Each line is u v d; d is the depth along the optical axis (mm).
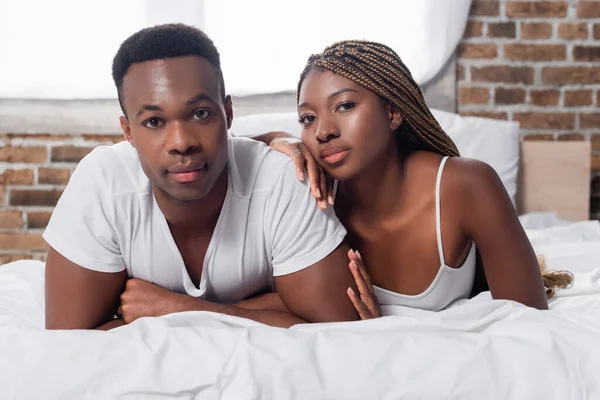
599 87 2713
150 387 847
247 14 2625
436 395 829
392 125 1230
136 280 1211
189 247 1191
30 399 854
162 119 1021
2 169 2721
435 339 880
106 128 2678
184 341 894
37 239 2738
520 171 2605
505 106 2719
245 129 2326
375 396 831
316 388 832
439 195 1251
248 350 854
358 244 1313
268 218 1167
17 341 913
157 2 2613
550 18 2703
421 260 1290
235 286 1227
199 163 1027
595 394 843
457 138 2416
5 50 2627
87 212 1165
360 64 1162
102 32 2631
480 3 2689
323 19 2623
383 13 2619
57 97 2650
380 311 1214
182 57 1028
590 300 1312
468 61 2705
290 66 2639
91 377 859
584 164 2592
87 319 1171
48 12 2619
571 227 2211
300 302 1154
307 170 1191
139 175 1188
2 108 2664
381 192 1259
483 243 1254
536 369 846
